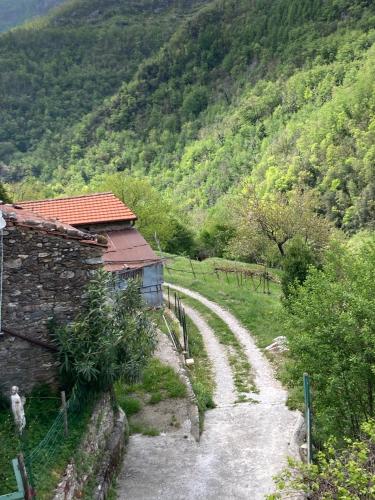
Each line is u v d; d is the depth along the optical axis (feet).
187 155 465.47
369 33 468.34
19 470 28.99
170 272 123.24
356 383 46.03
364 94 353.10
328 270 52.90
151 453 45.01
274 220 142.41
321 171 327.67
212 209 307.17
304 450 44.19
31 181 330.34
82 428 38.19
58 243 39.88
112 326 41.27
